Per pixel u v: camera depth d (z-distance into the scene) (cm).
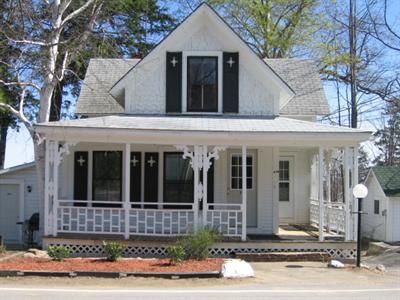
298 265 1595
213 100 1983
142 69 1966
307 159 2247
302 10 3497
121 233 1720
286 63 2475
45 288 1177
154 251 1697
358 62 3253
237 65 1981
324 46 3359
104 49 2136
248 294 1130
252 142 1722
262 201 1950
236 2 3481
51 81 1992
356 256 1712
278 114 1994
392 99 3127
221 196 1975
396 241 2391
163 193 1983
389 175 2500
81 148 2000
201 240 1564
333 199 3419
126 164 1717
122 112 2136
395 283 1323
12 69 2069
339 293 1161
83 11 2123
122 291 1150
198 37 1986
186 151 1716
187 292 1146
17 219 2302
